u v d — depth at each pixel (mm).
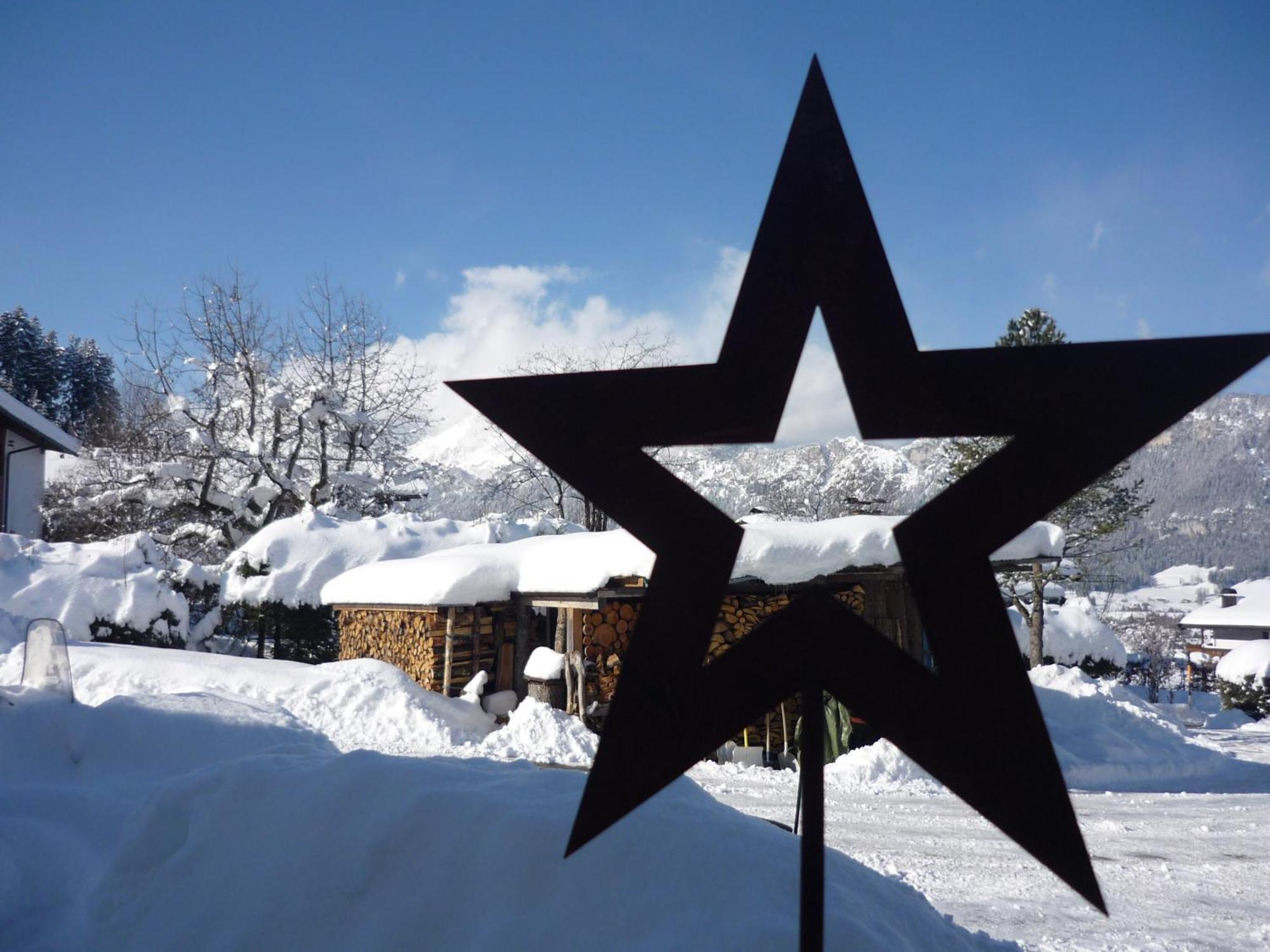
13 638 13688
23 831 4531
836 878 3273
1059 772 2480
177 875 3506
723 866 3059
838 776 10617
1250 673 26641
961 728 2561
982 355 2613
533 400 2887
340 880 3201
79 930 3541
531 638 15273
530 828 3182
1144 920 5516
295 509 26422
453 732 12172
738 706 2705
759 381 2748
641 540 2791
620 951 2781
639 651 2748
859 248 2699
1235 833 8281
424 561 15078
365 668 13062
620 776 2707
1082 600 34906
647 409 2818
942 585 2596
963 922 5410
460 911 3041
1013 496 2578
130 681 11977
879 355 2662
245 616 18094
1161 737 13680
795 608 2719
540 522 21844
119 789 5387
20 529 26625
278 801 3615
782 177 2754
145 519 25406
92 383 59969
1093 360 2557
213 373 26578
